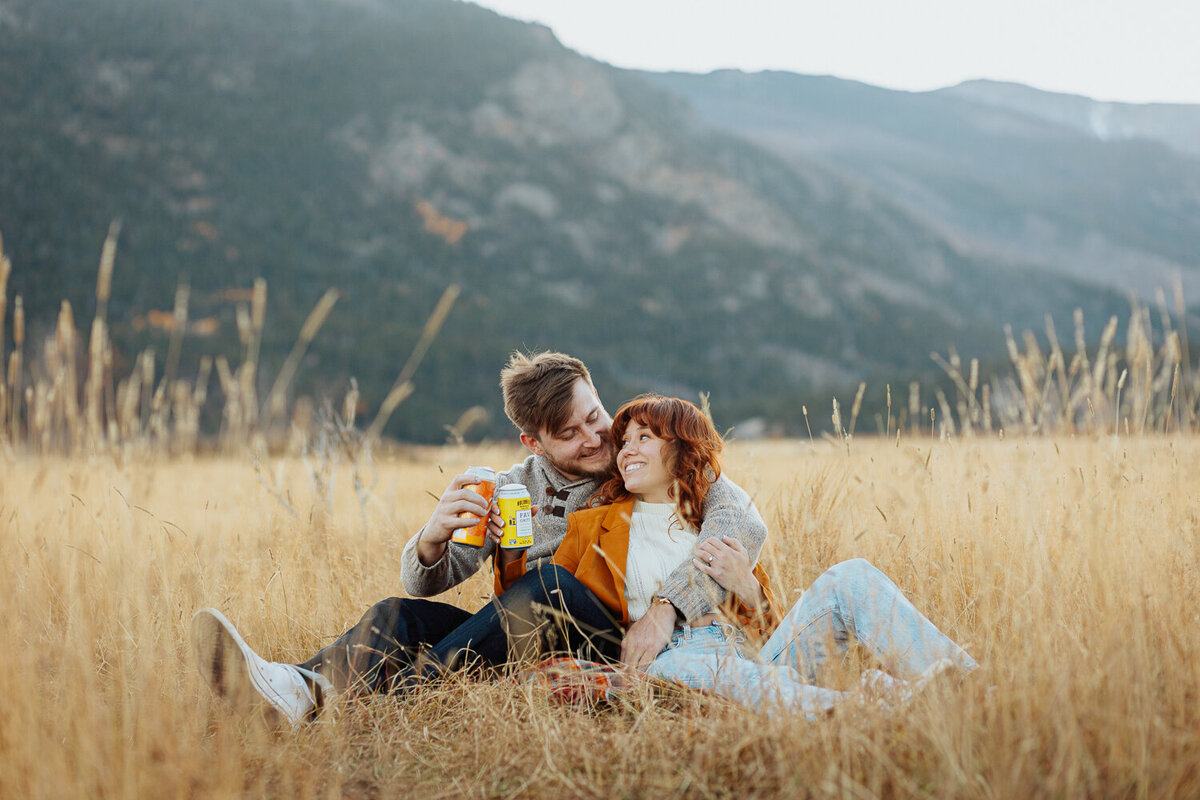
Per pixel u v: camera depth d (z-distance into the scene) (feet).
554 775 6.76
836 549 11.39
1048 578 8.32
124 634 8.53
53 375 12.37
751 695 7.50
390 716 8.30
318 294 556.51
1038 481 10.41
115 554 9.80
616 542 9.57
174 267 498.69
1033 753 6.06
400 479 20.38
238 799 6.34
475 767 7.24
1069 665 6.80
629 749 6.99
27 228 450.30
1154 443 11.55
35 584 9.16
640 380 568.00
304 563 12.29
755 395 568.82
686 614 8.93
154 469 12.71
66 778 6.09
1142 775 5.63
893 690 7.14
